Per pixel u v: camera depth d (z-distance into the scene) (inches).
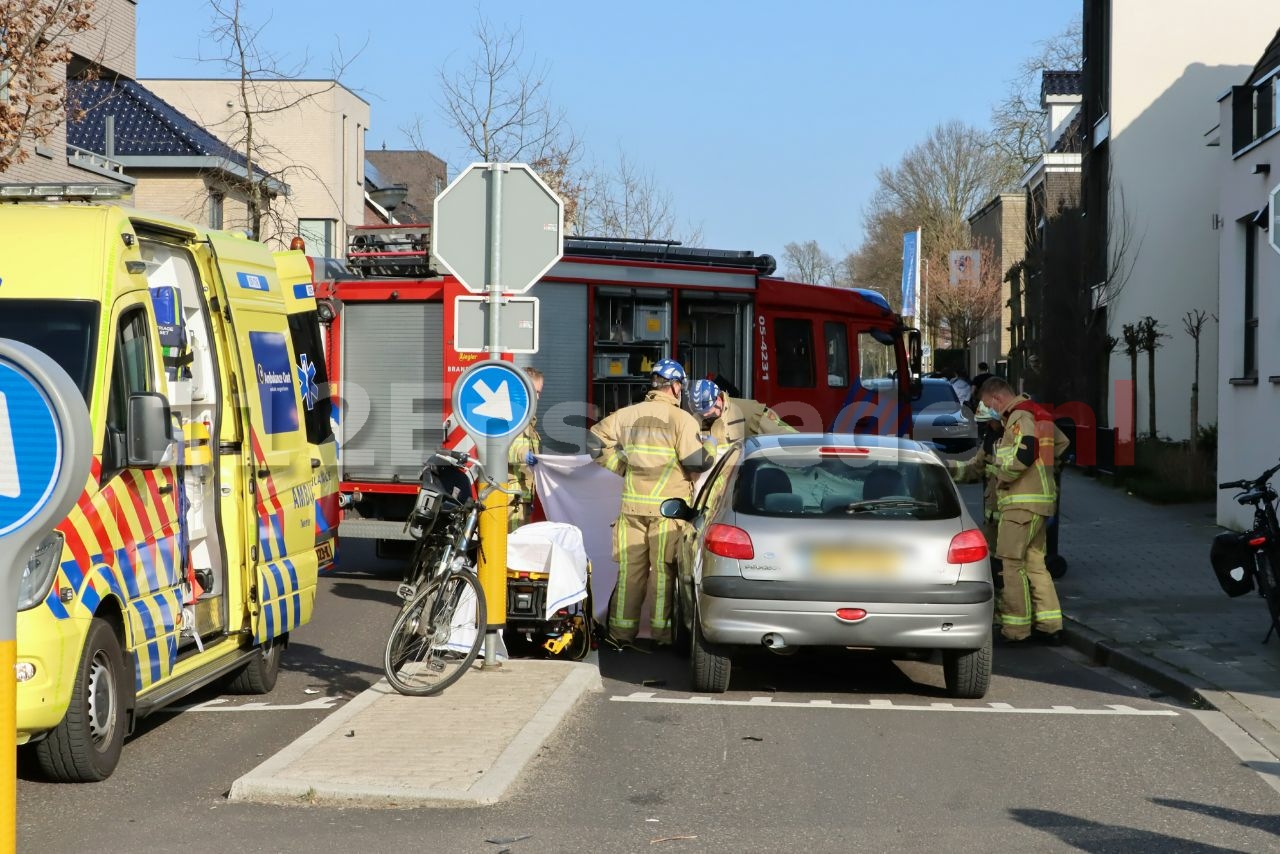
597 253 815.7
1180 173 1604.3
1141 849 319.9
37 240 399.5
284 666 556.1
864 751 413.1
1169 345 1598.2
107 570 380.5
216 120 2247.8
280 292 546.0
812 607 474.3
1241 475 956.6
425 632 474.3
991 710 479.2
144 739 430.3
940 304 3398.1
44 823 336.2
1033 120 3499.0
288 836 322.7
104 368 384.8
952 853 314.8
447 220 495.2
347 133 2377.0
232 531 478.6
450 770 367.9
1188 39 1604.3
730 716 460.4
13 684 237.6
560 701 452.1
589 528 673.6
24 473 231.0
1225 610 667.4
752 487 499.5
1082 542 922.7
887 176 3961.6
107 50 1445.6
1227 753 416.2
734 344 896.9
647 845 317.7
